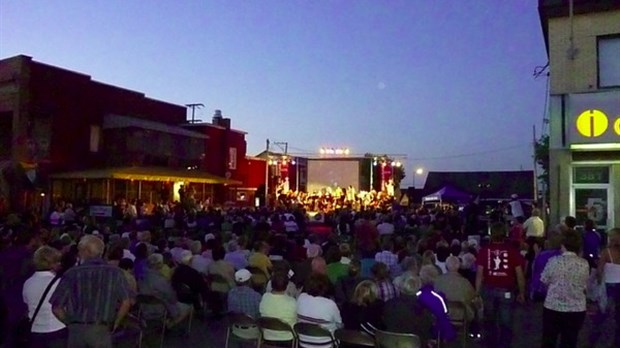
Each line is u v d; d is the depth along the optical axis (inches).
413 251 451.5
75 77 1249.4
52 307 214.7
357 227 541.6
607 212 596.1
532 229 588.4
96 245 222.7
